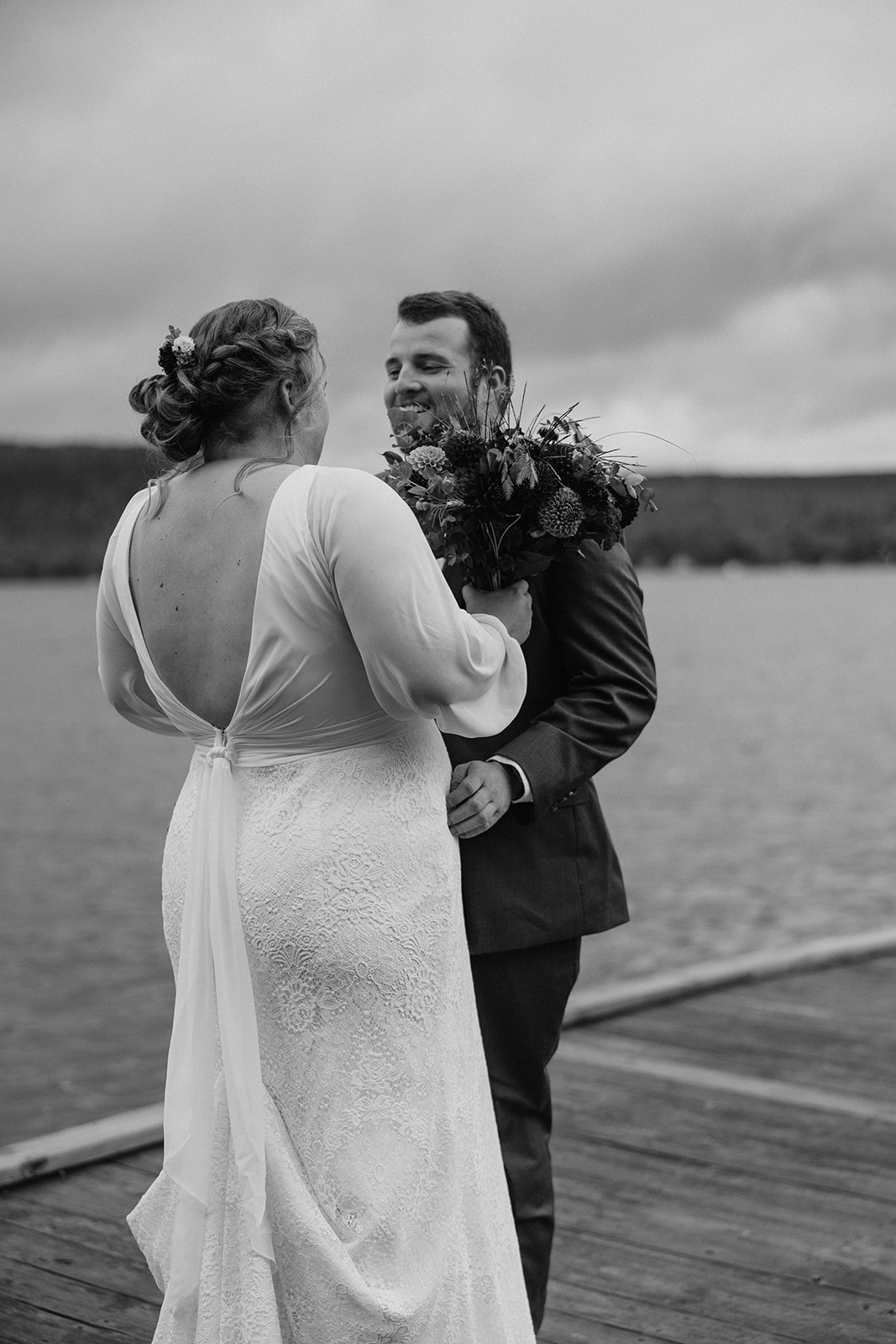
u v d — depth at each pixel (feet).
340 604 6.12
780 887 49.06
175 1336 6.19
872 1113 12.81
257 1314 5.98
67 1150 11.69
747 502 556.92
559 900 8.04
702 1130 12.46
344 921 6.15
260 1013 6.26
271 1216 6.15
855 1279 9.78
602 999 15.96
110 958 39.81
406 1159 6.19
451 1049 6.44
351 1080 6.18
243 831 6.31
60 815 69.62
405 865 6.30
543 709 8.05
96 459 413.39
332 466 6.31
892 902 46.09
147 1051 30.73
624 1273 9.91
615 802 72.13
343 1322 6.03
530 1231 8.13
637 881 50.39
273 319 6.55
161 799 75.61
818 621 300.20
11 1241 10.42
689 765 87.25
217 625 6.30
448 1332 6.26
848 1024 15.53
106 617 6.98
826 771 83.76
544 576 8.03
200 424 6.46
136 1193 11.26
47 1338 9.08
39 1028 32.50
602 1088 13.55
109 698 7.32
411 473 7.13
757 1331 9.12
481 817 7.00
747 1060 14.34
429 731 6.72
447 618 6.15
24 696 146.51
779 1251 10.21
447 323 8.33
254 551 6.21
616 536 7.23
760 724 110.93
